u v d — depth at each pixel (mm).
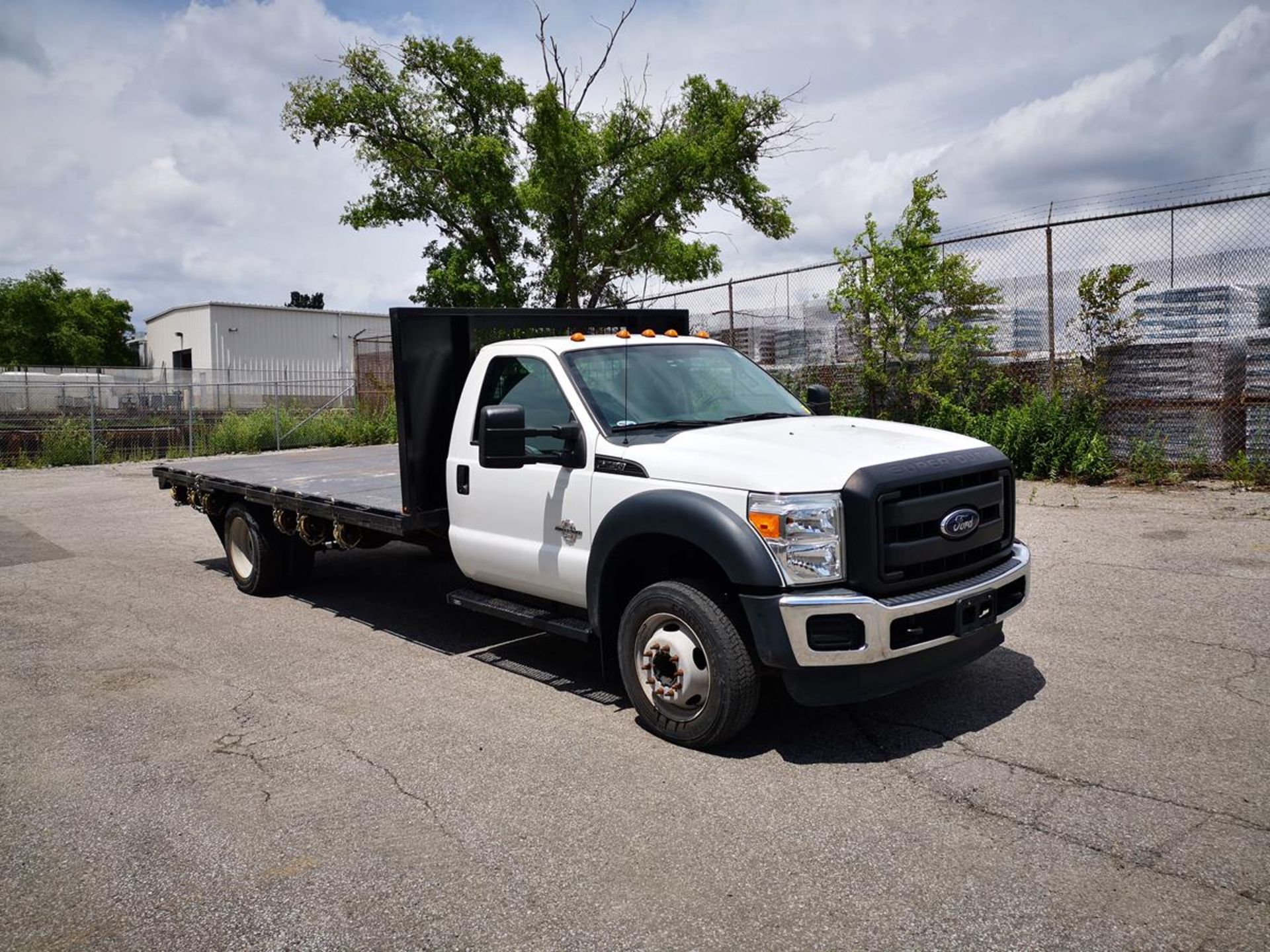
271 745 4832
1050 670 5438
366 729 5008
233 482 8180
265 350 46594
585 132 21859
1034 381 13008
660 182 22328
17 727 5191
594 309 6988
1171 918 3064
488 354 5871
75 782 4453
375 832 3865
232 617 7516
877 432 5102
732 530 4305
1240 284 11148
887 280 13977
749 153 22328
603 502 4980
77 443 22062
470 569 5945
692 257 23141
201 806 4156
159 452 23594
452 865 3580
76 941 3184
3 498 15352
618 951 3020
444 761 4551
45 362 66250
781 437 4898
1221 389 11328
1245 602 6598
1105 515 9852
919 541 4387
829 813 3881
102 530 12070
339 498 7000
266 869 3600
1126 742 4430
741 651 4402
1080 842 3559
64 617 7594
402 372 6066
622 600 5152
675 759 4492
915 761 4344
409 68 23172
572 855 3625
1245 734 4461
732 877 3432
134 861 3699
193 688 5789
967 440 5023
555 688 5621
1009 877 3344
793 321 15438
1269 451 11039
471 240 24344
